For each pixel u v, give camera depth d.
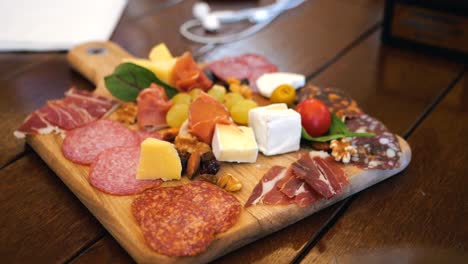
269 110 1.07
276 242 0.91
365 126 1.13
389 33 1.55
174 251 0.82
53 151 1.06
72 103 1.20
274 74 1.29
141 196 0.93
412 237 0.91
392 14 1.51
